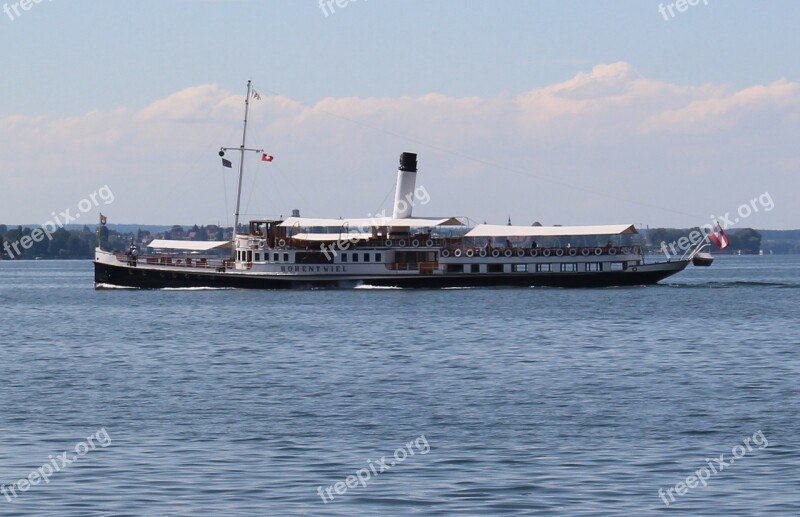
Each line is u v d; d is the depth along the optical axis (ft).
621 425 211.82
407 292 652.48
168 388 265.54
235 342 379.35
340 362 317.42
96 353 348.18
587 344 369.71
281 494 160.56
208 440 197.98
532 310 524.93
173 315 513.04
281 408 233.96
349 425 213.25
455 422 216.13
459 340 382.83
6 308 595.88
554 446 191.93
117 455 185.06
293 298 611.47
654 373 290.97
